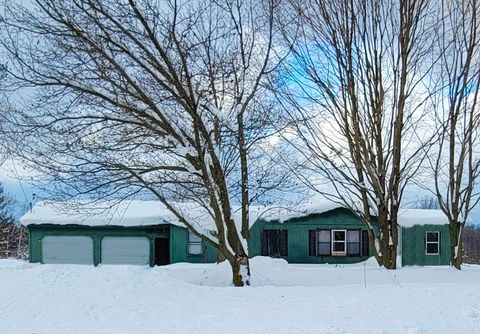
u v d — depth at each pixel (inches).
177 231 987.3
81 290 295.9
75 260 1009.5
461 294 283.1
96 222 980.6
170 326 230.1
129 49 413.7
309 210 970.7
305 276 483.8
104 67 413.7
